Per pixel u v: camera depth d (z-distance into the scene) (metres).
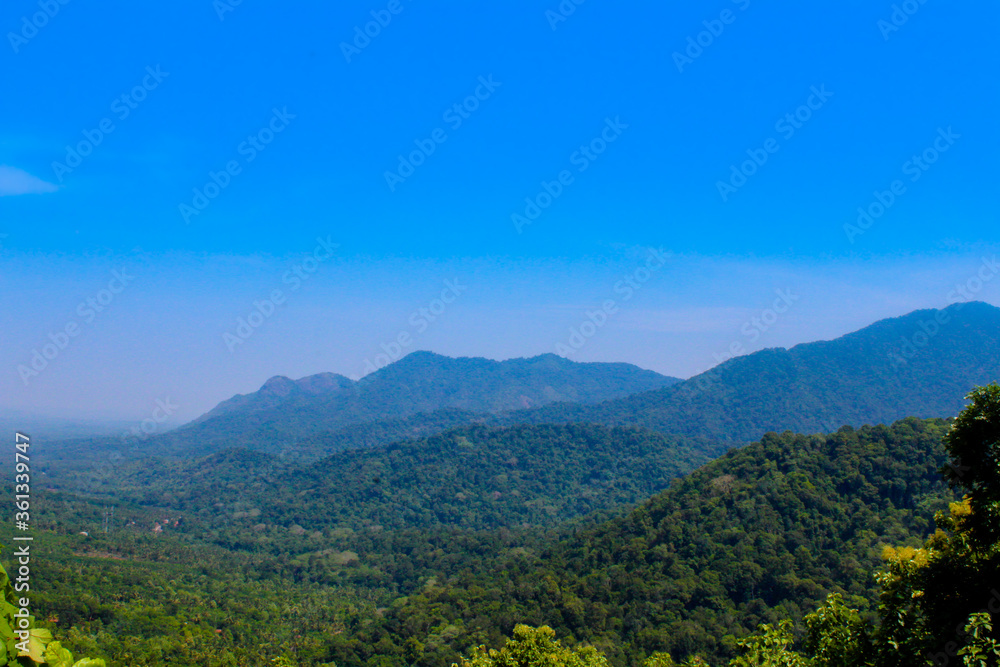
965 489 10.91
